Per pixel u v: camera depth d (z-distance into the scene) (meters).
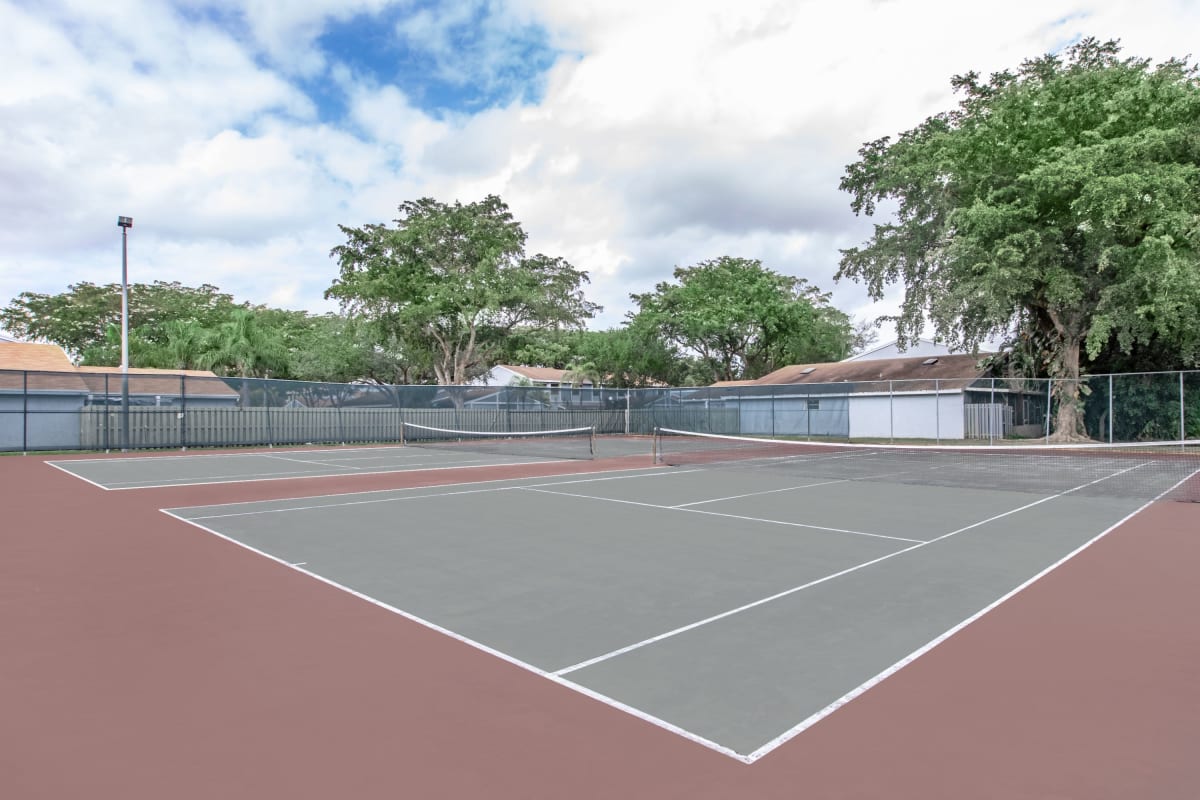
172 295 62.59
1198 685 4.38
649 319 56.06
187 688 4.38
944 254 26.86
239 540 9.38
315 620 5.79
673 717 3.96
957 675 4.56
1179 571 7.47
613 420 45.47
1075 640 5.23
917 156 30.89
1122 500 13.45
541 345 65.25
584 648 5.12
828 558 8.18
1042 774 3.31
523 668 4.72
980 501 13.33
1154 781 3.25
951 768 3.37
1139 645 5.11
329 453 28.22
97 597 6.48
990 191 27.53
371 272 48.09
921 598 6.44
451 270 50.78
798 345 59.09
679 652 5.03
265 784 3.24
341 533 9.89
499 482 16.98
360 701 4.18
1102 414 30.67
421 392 37.00
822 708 4.07
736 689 4.36
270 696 4.26
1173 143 26.47
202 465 22.28
